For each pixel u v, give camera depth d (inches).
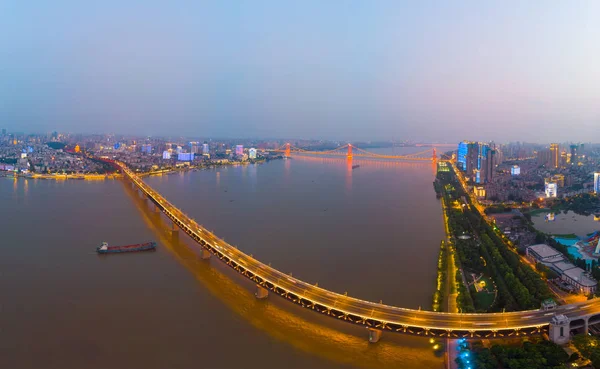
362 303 6456.7
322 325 6520.7
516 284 7687.0
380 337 6166.3
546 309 6294.3
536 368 5093.5
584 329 5969.5
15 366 5442.9
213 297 7431.1
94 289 7726.4
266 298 7431.1
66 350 5797.2
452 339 5777.6
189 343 5994.1
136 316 6732.3
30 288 7765.8
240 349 5856.3
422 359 5634.8
